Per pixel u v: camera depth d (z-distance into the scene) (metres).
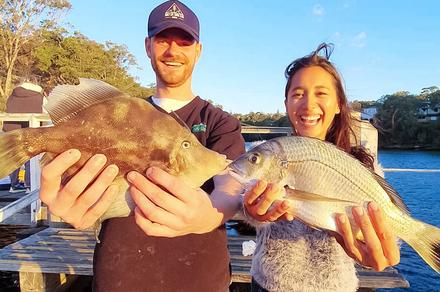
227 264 0.93
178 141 0.63
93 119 0.61
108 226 0.89
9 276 2.41
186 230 0.63
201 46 1.08
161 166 0.62
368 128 1.78
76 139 0.60
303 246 0.97
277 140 0.92
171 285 0.86
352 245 0.82
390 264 0.80
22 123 2.99
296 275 0.96
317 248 0.96
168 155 0.62
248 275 1.73
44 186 0.58
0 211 2.23
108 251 0.87
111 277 0.86
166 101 1.00
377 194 0.88
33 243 2.13
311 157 0.88
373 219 0.77
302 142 0.90
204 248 0.88
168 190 0.59
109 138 0.61
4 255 1.94
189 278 0.86
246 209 0.84
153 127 0.62
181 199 0.60
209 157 0.64
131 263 0.86
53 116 0.62
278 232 0.99
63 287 2.06
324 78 1.06
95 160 0.58
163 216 0.59
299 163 0.88
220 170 0.65
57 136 0.60
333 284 0.94
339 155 0.88
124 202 0.61
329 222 0.84
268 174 0.89
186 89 1.03
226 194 0.82
